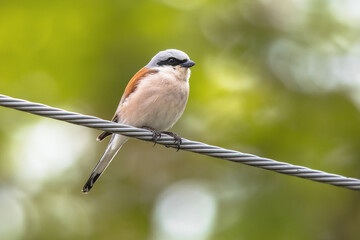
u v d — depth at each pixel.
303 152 12.40
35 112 6.15
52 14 13.88
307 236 11.68
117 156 13.09
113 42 13.59
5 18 13.81
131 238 12.53
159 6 13.70
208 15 13.86
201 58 13.34
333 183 6.53
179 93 8.55
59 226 12.85
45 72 13.66
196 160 12.85
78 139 13.84
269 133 12.55
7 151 13.55
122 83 13.00
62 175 13.53
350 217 11.97
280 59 13.46
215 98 13.05
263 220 11.73
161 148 12.92
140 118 8.48
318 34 13.63
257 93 13.08
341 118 12.85
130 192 12.97
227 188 12.42
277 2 13.88
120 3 13.81
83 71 13.45
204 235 11.91
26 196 13.30
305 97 13.10
